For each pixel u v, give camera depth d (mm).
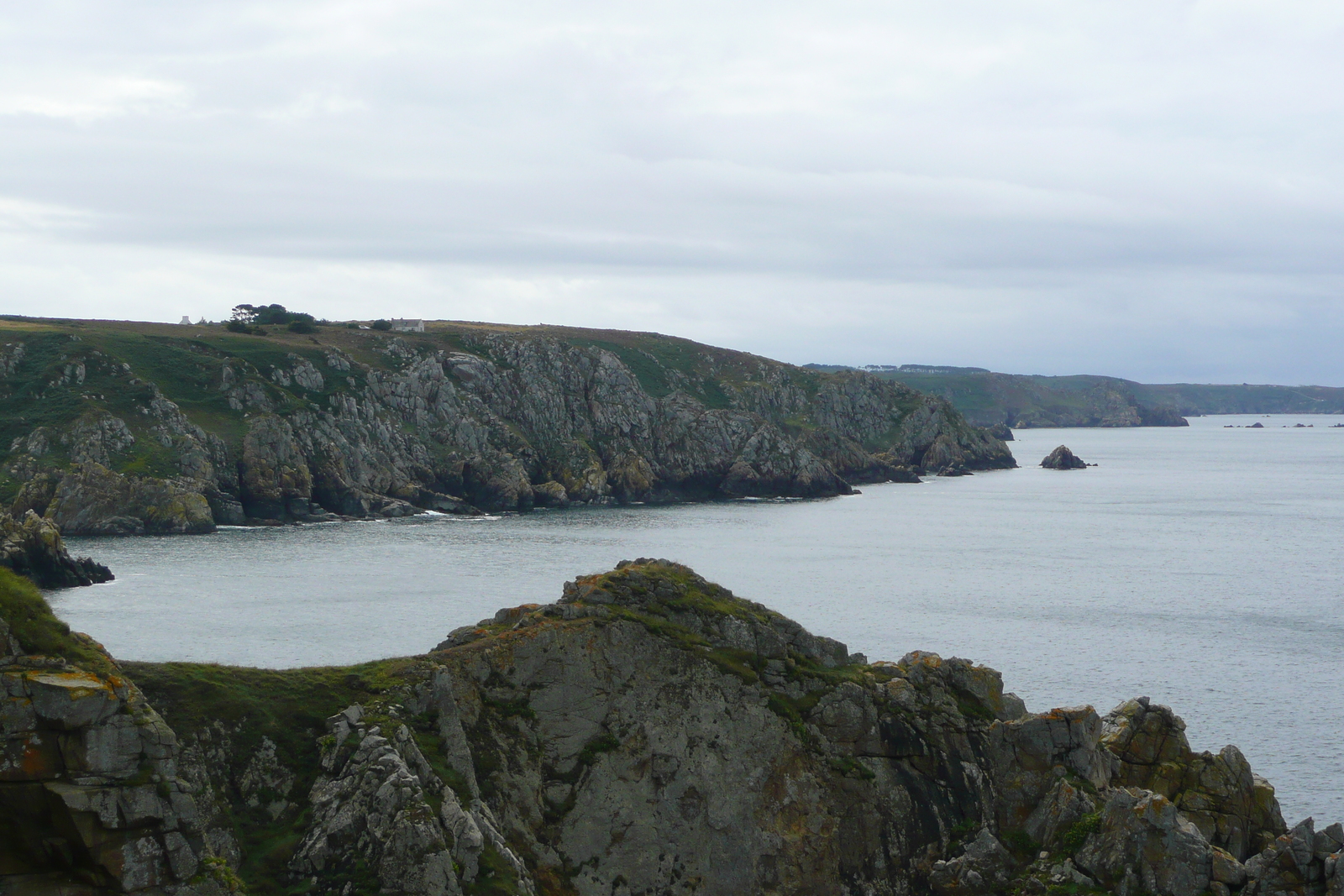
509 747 48125
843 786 50469
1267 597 137250
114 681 33375
